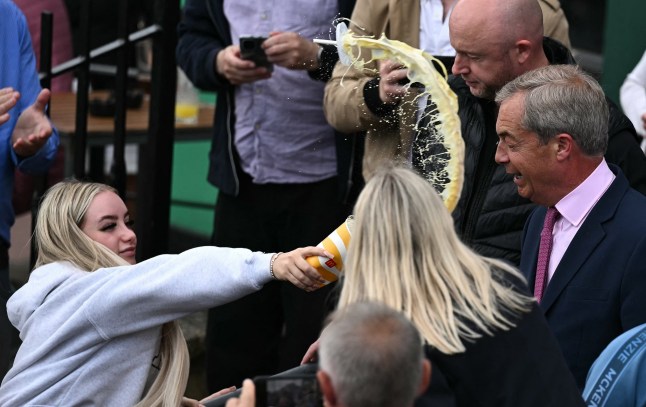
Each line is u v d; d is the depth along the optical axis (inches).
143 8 664.4
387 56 310.5
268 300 473.1
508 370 245.6
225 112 466.9
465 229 367.2
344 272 261.7
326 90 425.1
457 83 373.7
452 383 244.7
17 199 564.1
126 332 301.0
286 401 245.3
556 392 248.7
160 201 511.5
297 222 467.2
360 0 426.9
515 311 252.4
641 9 566.6
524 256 336.2
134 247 331.6
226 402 274.7
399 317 216.1
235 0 463.8
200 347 520.4
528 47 351.6
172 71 504.4
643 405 281.9
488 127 366.6
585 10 618.2
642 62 522.0
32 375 303.6
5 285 427.2
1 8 422.6
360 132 422.3
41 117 416.5
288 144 458.6
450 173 293.4
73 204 321.7
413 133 370.9
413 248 249.4
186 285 294.7
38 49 613.0
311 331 462.9
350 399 210.2
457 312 246.8
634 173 353.1
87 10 484.7
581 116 308.3
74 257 316.8
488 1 351.9
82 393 302.2
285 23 452.4
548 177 315.6
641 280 302.7
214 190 667.4
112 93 601.9
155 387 307.6
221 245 479.2
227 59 448.1
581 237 312.8
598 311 307.4
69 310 303.1
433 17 417.4
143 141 557.9
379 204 251.6
